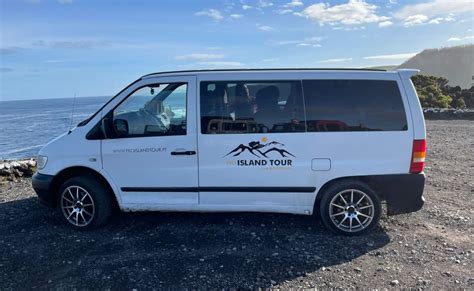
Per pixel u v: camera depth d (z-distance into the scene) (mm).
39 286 3475
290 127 4438
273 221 4988
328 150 4414
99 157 4715
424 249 4125
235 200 4578
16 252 4188
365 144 4395
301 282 3479
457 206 5520
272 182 4488
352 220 4484
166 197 4676
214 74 4586
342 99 4422
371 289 3342
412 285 3393
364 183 4453
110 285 3459
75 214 4801
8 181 7777
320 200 4566
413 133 4391
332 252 4094
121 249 4211
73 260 3969
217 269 3729
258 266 3783
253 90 4492
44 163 4883
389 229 4691
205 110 4523
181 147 4547
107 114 4719
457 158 9242
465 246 4172
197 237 4504
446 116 20781
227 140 4480
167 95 4621
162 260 3924
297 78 4473
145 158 4629
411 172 4414
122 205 4750
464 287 3332
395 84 4441
